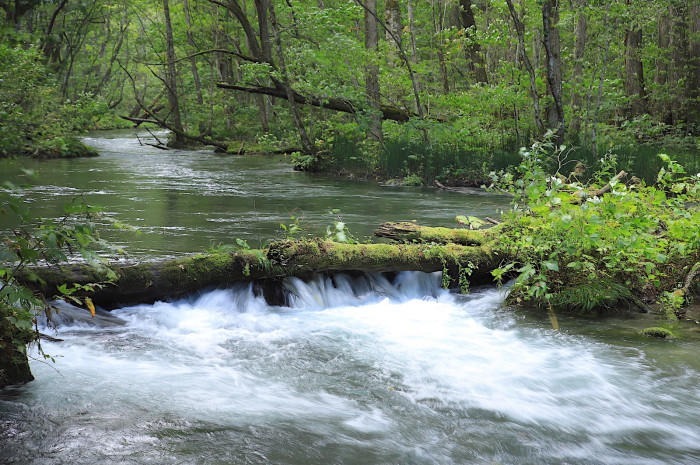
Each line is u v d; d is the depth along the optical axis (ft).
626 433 11.73
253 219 31.40
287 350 15.93
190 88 104.94
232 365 14.83
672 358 15.52
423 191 45.68
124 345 15.96
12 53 46.96
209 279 18.99
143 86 179.11
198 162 66.95
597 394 13.43
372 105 58.80
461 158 50.01
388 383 13.91
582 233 19.24
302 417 12.09
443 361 15.29
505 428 11.85
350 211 34.94
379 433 11.53
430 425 11.91
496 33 56.29
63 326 16.89
